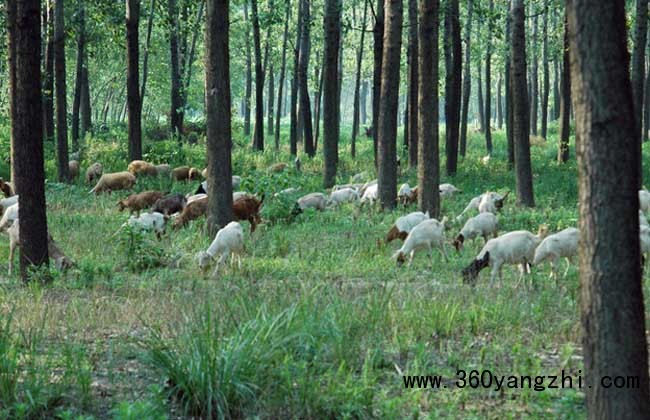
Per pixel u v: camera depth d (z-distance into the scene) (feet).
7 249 53.52
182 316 32.30
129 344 29.76
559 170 107.96
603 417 17.92
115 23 97.40
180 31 104.99
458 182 96.68
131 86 96.43
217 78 57.41
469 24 125.29
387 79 72.84
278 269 46.52
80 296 39.70
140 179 90.07
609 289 17.71
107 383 25.52
